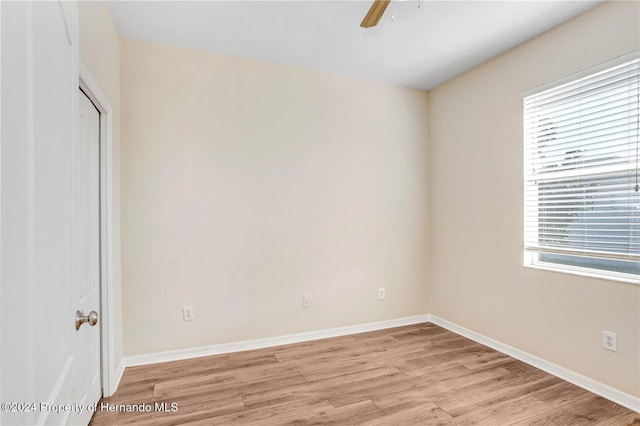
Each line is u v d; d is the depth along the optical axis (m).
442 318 3.66
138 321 2.67
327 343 3.17
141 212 2.68
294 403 2.13
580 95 2.37
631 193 2.11
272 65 3.11
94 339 2.02
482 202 3.16
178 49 2.80
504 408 2.08
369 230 3.53
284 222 3.15
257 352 2.95
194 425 1.91
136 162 2.66
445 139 3.60
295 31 2.59
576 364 2.37
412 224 3.75
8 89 0.54
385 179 3.61
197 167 2.84
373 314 3.56
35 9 0.65
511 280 2.87
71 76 0.92
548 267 2.62
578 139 2.39
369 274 3.53
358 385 2.36
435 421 1.95
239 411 2.05
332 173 3.36
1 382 0.51
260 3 2.23
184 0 2.18
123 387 2.32
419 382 2.40
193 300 2.83
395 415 2.01
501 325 2.97
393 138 3.65
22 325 0.58
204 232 2.86
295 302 3.20
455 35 2.64
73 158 0.93
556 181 2.55
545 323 2.59
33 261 0.63
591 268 2.36
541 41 2.62
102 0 2.04
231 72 2.96
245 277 3.01
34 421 0.62
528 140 2.74
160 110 2.74
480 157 3.17
